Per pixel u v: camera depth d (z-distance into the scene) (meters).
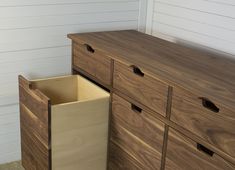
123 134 1.82
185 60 1.75
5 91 2.15
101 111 1.87
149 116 1.63
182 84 1.43
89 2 2.27
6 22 2.04
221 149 1.32
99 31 2.33
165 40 2.17
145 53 1.82
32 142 1.96
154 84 1.57
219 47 1.97
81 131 1.83
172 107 1.50
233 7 1.85
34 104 1.85
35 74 2.23
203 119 1.38
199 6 2.05
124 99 1.77
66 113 1.75
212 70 1.62
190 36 2.14
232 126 1.27
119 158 1.89
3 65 2.11
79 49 2.07
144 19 2.48
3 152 2.25
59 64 2.29
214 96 1.32
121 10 2.39
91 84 1.99
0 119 2.19
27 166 2.10
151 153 1.66
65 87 2.09
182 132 1.48
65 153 1.82
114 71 1.80
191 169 1.47
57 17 2.19
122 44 1.97
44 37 2.19
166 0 2.28
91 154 1.92
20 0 2.05
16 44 2.11
